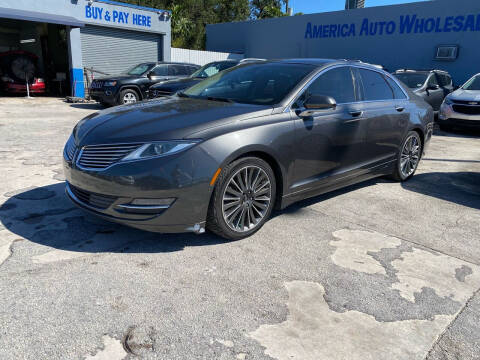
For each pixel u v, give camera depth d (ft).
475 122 30.86
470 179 18.58
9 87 49.55
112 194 9.46
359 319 7.80
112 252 9.93
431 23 56.49
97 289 8.31
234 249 10.41
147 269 9.21
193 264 9.53
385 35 61.41
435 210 14.16
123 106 12.77
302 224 12.29
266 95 12.18
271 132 10.79
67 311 7.55
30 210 12.28
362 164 14.53
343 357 6.77
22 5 46.16
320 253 10.44
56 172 16.43
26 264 9.17
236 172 10.12
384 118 14.92
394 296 8.64
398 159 16.58
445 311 8.20
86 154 10.01
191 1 121.70
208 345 6.86
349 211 13.65
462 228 12.62
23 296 7.95
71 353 6.51
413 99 17.35
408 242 11.41
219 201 9.96
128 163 9.30
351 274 9.46
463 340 7.34
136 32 59.62
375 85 15.28
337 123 12.79
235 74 14.30
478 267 10.12
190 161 9.37
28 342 6.69
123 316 7.50
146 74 41.78
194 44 124.88
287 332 7.31
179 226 9.67
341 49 66.85
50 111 36.65
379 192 15.98
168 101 12.84
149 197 9.29
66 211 12.32
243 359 6.59
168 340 6.93
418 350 7.04
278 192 11.67
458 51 54.60
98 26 54.19
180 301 8.05
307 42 71.36
